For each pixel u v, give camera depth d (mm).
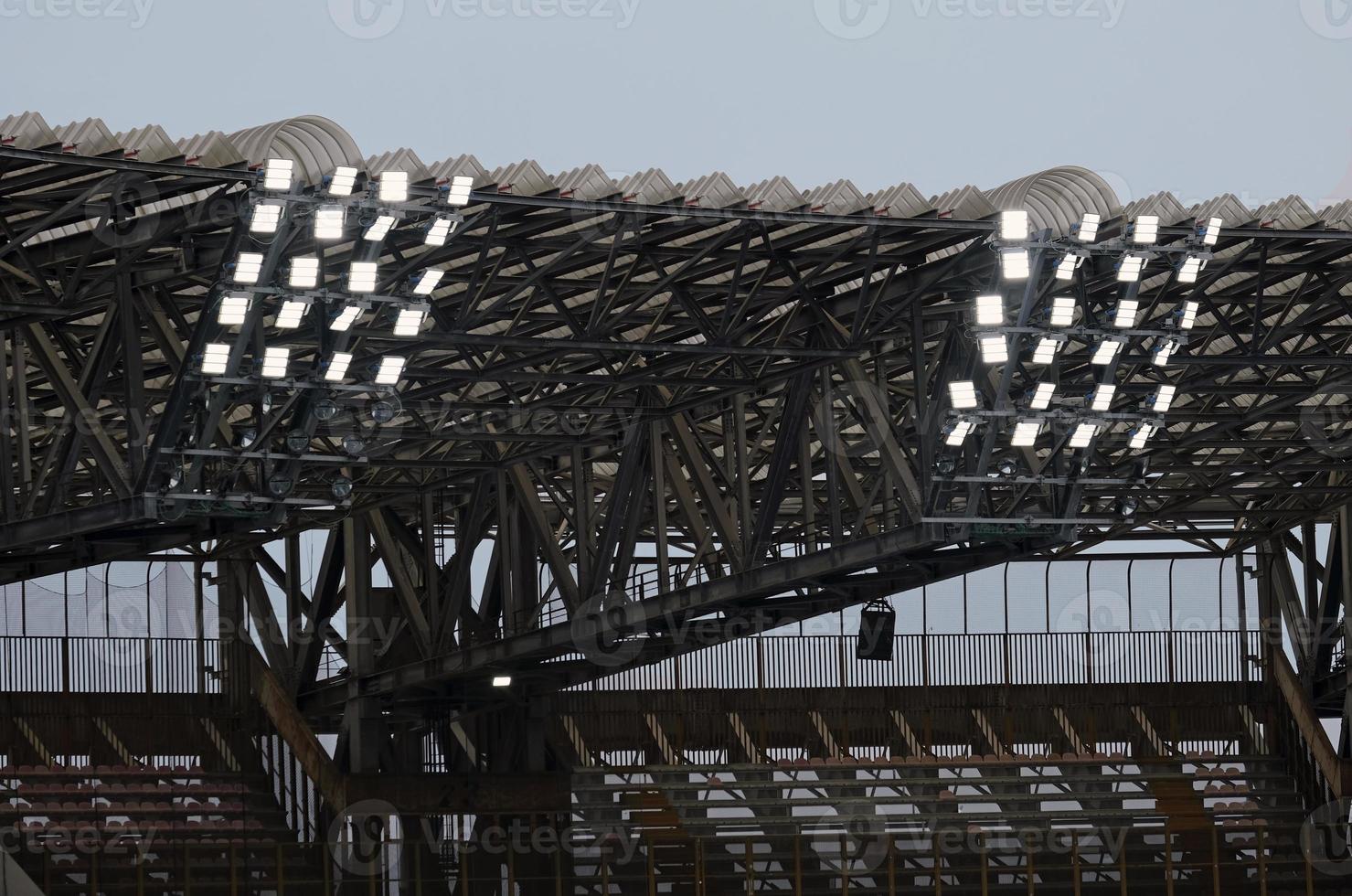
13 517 93750
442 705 153375
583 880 132625
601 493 159125
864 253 102500
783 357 107438
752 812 166000
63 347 96812
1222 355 108625
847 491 109375
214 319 86375
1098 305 110062
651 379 108438
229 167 83062
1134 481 105188
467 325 94625
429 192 87125
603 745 170500
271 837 148500
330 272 97125
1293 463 149625
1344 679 176875
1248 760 178625
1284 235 102812
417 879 134125
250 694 158500
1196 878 150000
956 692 179375
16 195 84500
